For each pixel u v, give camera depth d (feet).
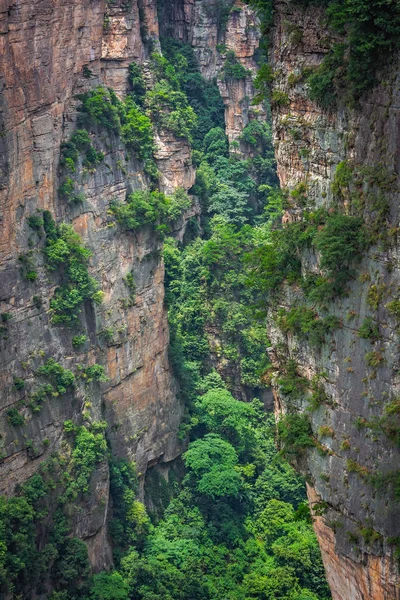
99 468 339.77
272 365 204.85
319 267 187.21
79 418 336.90
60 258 325.01
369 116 178.09
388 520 174.50
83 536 334.24
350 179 182.19
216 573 366.43
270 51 201.98
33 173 317.42
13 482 311.27
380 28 173.58
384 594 177.78
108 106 358.43
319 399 188.34
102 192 357.20
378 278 175.73
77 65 346.33
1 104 300.61
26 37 308.40
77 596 325.83
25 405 315.37
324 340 186.70
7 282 308.19
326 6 187.01
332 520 185.68
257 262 204.85
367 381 177.88
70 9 334.44
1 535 298.35
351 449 181.47
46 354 323.57
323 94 186.80
